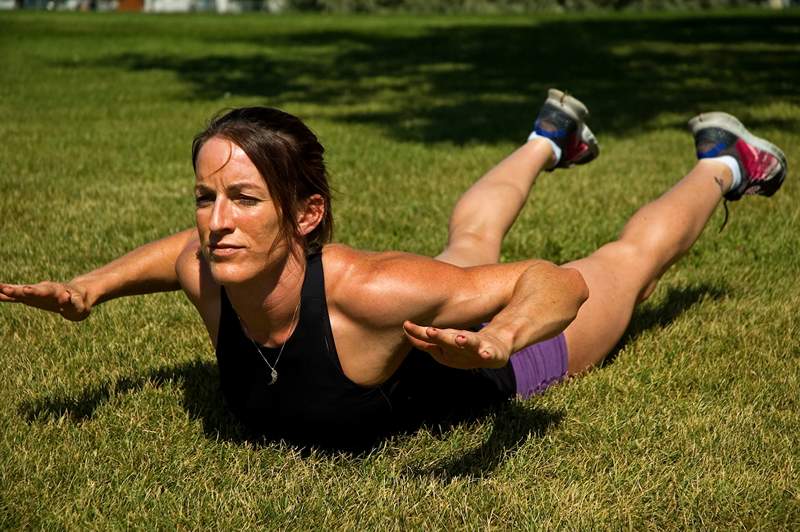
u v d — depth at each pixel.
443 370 3.25
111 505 2.91
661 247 3.98
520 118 11.23
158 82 14.87
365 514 2.87
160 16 30.72
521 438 3.35
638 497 2.94
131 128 10.47
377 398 3.07
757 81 14.19
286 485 3.00
